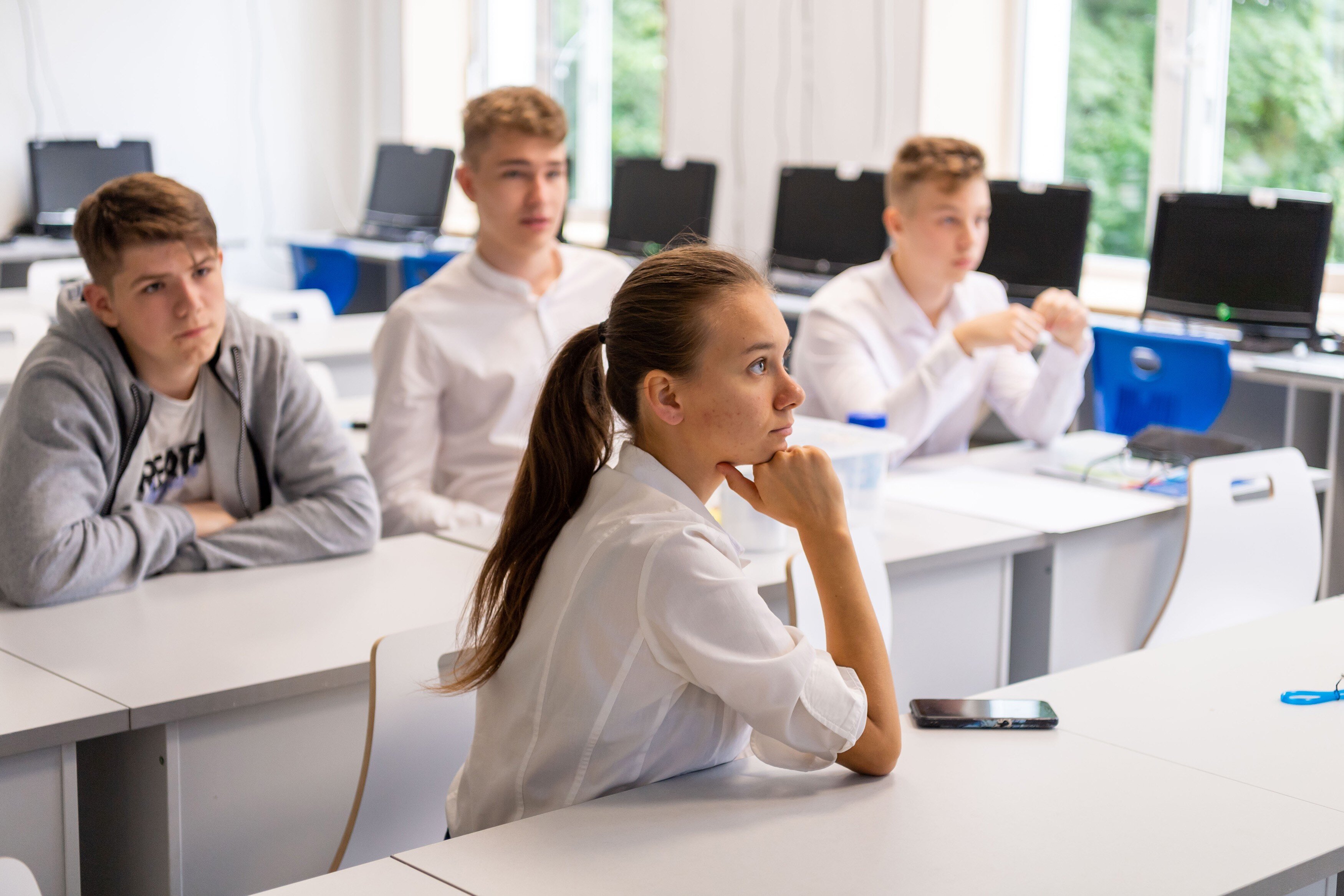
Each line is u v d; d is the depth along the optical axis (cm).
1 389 338
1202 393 310
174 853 168
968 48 464
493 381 268
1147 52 432
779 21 505
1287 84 402
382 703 153
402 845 159
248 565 214
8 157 591
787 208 450
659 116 579
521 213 266
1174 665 169
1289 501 251
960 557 227
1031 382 313
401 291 568
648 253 484
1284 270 330
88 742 175
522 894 108
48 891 159
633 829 120
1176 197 347
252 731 173
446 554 226
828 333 304
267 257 663
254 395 217
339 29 668
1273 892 113
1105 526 251
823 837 119
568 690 129
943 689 236
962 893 109
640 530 127
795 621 177
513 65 645
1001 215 379
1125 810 125
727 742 134
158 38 621
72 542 194
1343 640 180
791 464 135
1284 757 139
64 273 455
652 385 128
